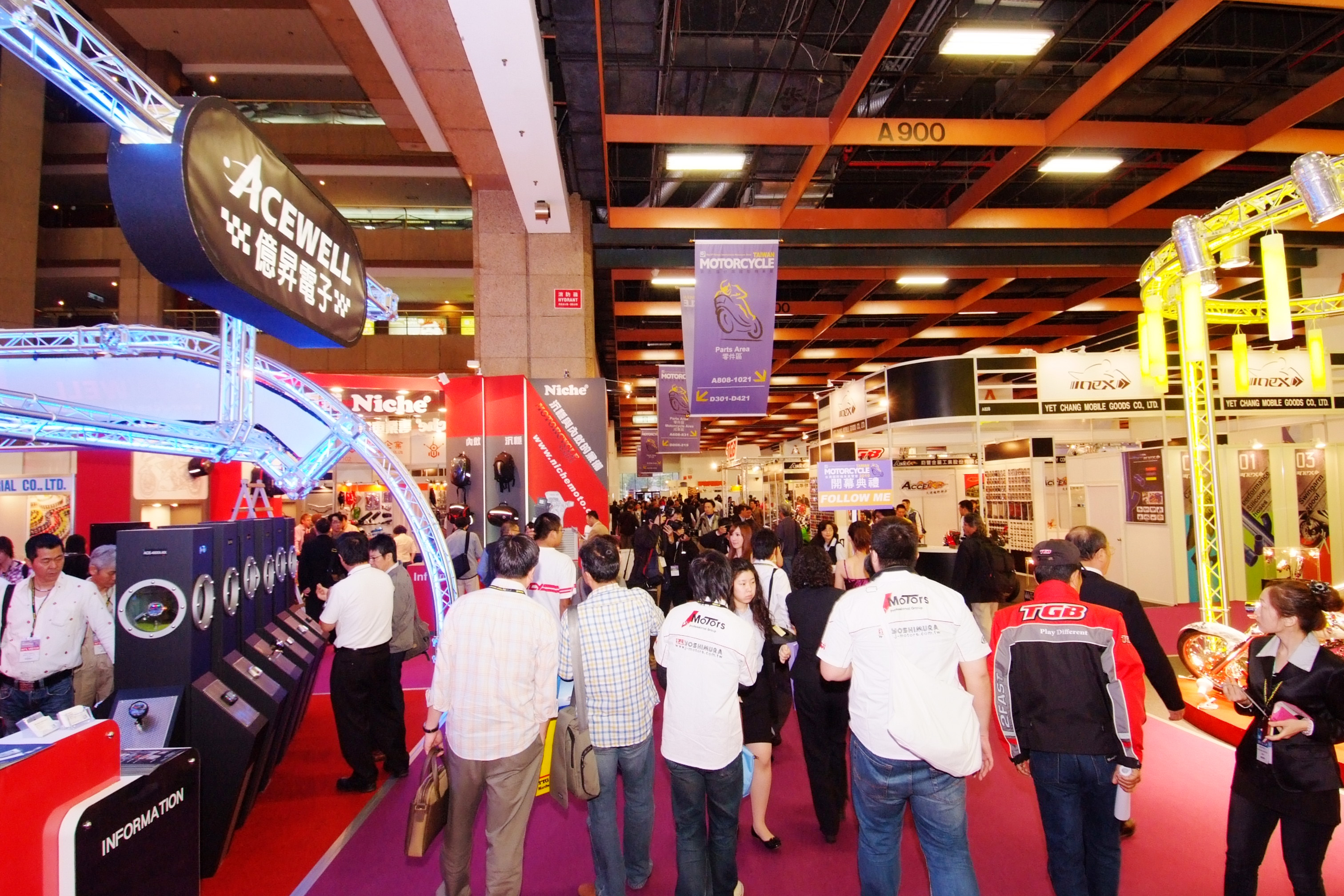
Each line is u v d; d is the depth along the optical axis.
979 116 10.71
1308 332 10.02
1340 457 10.50
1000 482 14.48
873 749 2.38
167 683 3.41
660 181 12.48
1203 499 6.63
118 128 1.76
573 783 2.81
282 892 3.22
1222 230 6.05
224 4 16.83
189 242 1.84
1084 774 2.46
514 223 10.77
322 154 19.70
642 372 26.67
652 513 15.39
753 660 2.81
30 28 1.45
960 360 12.10
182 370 4.36
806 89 9.75
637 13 8.17
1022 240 13.83
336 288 2.91
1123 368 12.09
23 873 1.62
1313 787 2.43
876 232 13.53
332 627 4.38
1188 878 3.17
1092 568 3.22
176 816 2.16
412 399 9.55
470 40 5.77
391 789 4.36
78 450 11.05
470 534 7.32
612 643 2.96
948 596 2.49
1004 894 3.09
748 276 8.61
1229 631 5.67
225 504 11.85
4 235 17.72
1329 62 9.91
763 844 3.57
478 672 2.79
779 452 31.45
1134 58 7.91
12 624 4.03
